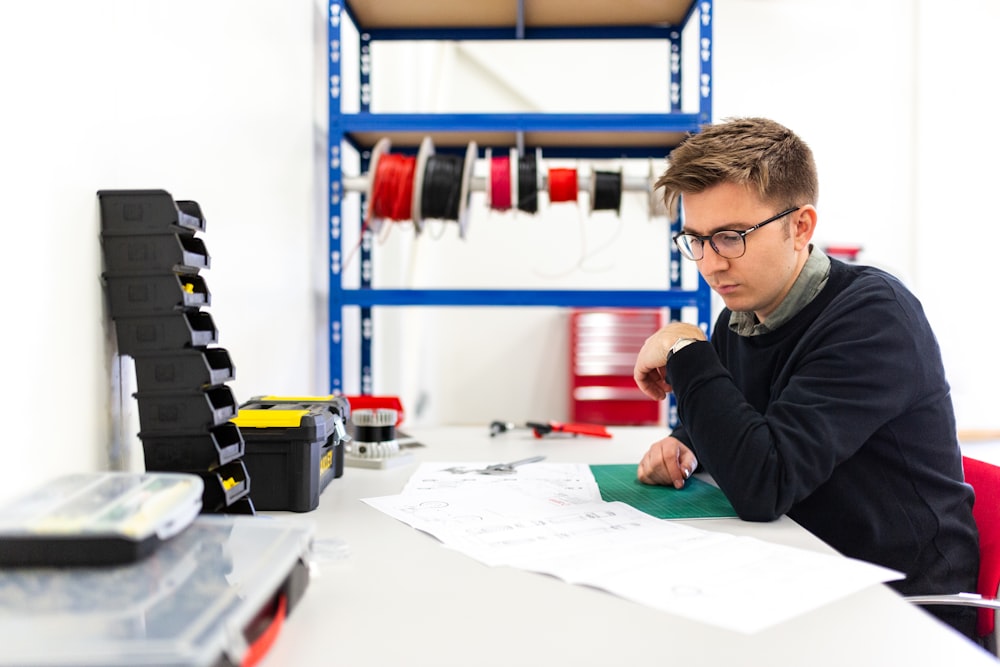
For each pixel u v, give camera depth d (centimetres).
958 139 335
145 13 98
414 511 97
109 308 85
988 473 115
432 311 367
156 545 60
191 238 90
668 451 119
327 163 216
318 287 206
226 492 82
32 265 71
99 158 85
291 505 96
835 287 117
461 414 369
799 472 96
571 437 167
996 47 331
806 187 112
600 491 111
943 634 59
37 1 72
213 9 124
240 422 96
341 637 58
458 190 186
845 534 107
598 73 367
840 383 102
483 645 57
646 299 201
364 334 244
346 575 72
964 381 334
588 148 239
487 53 366
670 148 237
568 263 366
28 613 49
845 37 338
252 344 146
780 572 73
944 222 337
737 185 106
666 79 366
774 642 57
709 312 201
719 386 104
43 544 56
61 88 77
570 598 66
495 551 80
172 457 82
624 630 59
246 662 51
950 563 105
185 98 112
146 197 83
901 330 105
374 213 195
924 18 333
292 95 177
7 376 67
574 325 355
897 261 341
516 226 365
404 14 218
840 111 340
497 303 200
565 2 209
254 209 147
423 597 67
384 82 295
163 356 82
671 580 70
